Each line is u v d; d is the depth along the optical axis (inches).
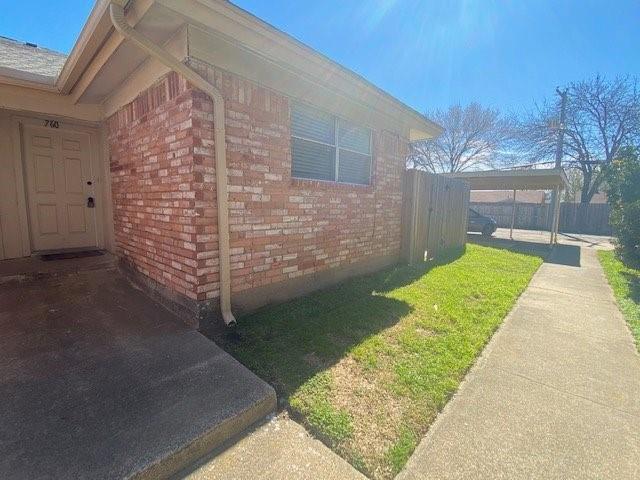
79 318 128.8
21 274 165.6
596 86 729.6
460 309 165.8
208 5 104.6
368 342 123.3
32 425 71.4
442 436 79.7
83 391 84.1
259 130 141.0
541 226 846.5
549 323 156.9
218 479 65.2
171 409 78.4
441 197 322.3
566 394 98.6
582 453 75.3
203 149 120.7
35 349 104.2
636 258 279.9
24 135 190.4
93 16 111.9
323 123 184.9
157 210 147.1
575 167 832.3
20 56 215.8
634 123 706.2
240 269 139.9
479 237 568.4
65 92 179.3
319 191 178.2
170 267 140.6
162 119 136.4
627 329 151.0
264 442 75.9
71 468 60.8
